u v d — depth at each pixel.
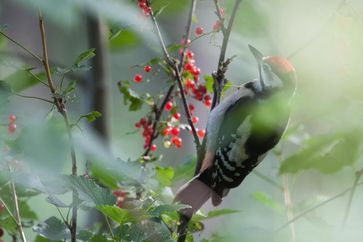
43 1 3.20
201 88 9.25
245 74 14.09
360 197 12.43
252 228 7.45
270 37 9.41
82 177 6.49
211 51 15.97
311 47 8.21
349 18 7.91
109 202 6.51
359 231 7.98
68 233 6.68
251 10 9.23
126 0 6.74
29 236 11.18
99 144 4.24
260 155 9.40
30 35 16.42
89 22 11.29
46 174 3.38
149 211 6.52
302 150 9.00
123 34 11.30
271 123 6.28
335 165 9.09
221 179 9.42
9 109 6.17
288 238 8.80
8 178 6.92
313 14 8.88
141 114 17.91
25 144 3.42
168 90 9.15
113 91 17.88
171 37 14.89
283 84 9.34
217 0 8.03
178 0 9.00
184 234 7.54
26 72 7.50
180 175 9.12
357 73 7.95
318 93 8.61
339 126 9.00
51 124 3.61
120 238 6.54
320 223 9.19
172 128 9.15
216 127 9.41
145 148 9.28
